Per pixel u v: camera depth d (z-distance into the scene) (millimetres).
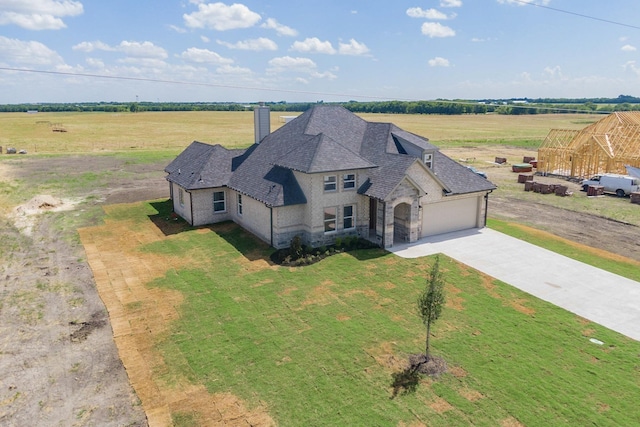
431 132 119000
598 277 22703
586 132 57312
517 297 20375
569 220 34656
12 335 17141
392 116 196250
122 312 18906
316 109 32500
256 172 29391
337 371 14859
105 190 41531
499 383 14273
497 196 43781
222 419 12711
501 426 12469
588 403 13391
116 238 28359
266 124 34438
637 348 16344
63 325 17891
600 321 18359
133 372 14883
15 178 45781
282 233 25859
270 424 12523
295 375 14648
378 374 14703
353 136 31984
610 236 30438
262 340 16719
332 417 12781
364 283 21672
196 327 17688
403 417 12781
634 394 13805
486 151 81688
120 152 66000
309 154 25984
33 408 13211
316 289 21016
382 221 26172
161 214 33562
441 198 28500
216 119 159500
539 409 13117
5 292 20859
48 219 32562
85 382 14391
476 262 24453
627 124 54000
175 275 22625
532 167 61594
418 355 15727
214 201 31078
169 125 127375
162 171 51312
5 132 99500
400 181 25609
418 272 22953
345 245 26406
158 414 12930
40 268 23703
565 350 16188
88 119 156250
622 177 43844
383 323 17953
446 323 17969
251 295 20391
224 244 26984
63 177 46719
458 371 14867
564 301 20062
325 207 26094
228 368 15047
